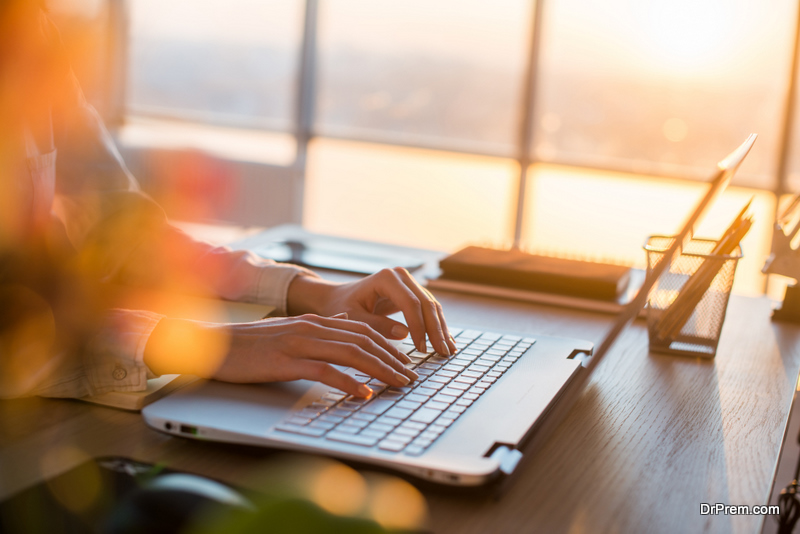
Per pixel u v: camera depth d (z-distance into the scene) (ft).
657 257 3.17
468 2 14.11
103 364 2.33
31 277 2.66
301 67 15.10
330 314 3.12
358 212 15.37
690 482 2.02
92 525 1.61
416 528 1.41
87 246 3.49
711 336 3.15
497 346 2.93
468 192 14.69
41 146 2.98
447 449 1.93
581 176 14.01
